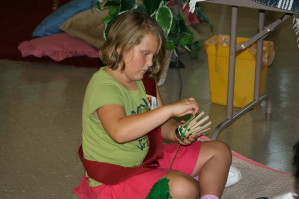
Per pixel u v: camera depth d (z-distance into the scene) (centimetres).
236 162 250
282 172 242
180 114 176
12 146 267
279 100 334
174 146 207
